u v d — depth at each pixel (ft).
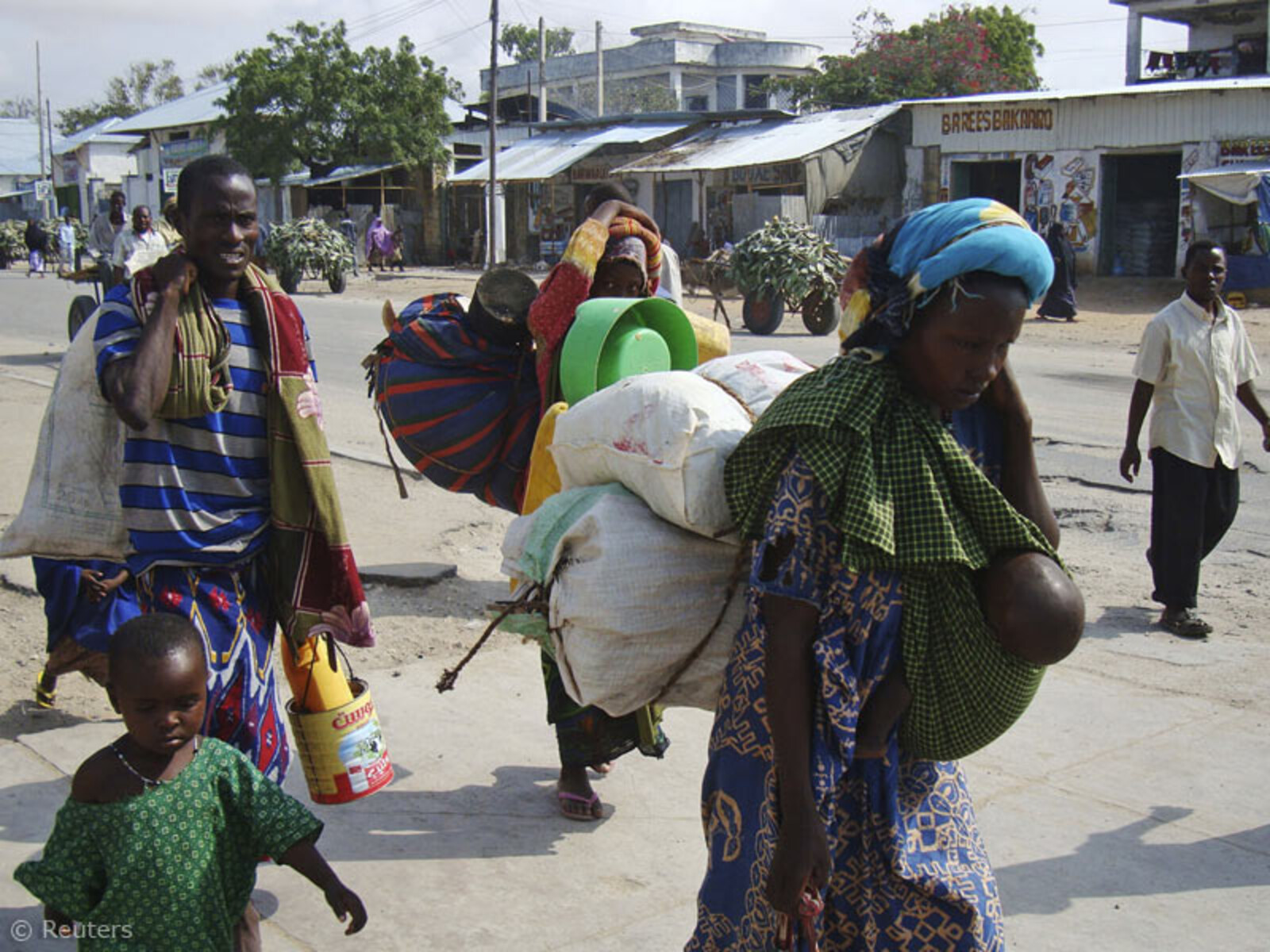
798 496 6.65
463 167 141.08
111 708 15.31
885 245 6.95
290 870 11.80
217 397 9.64
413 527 23.65
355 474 27.96
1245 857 12.05
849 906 7.09
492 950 10.45
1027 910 11.09
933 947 7.06
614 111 202.80
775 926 6.92
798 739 6.63
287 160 120.26
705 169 101.30
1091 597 20.53
